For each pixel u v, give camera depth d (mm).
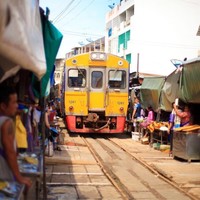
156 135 14469
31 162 4664
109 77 17344
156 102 15203
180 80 11961
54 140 12219
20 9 3168
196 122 12281
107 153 12758
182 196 7434
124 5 38156
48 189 7590
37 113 6816
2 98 3572
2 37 2869
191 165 10594
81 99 17172
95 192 7539
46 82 5711
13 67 3539
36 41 3775
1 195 3221
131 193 7594
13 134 3469
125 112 17406
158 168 10016
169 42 33969
